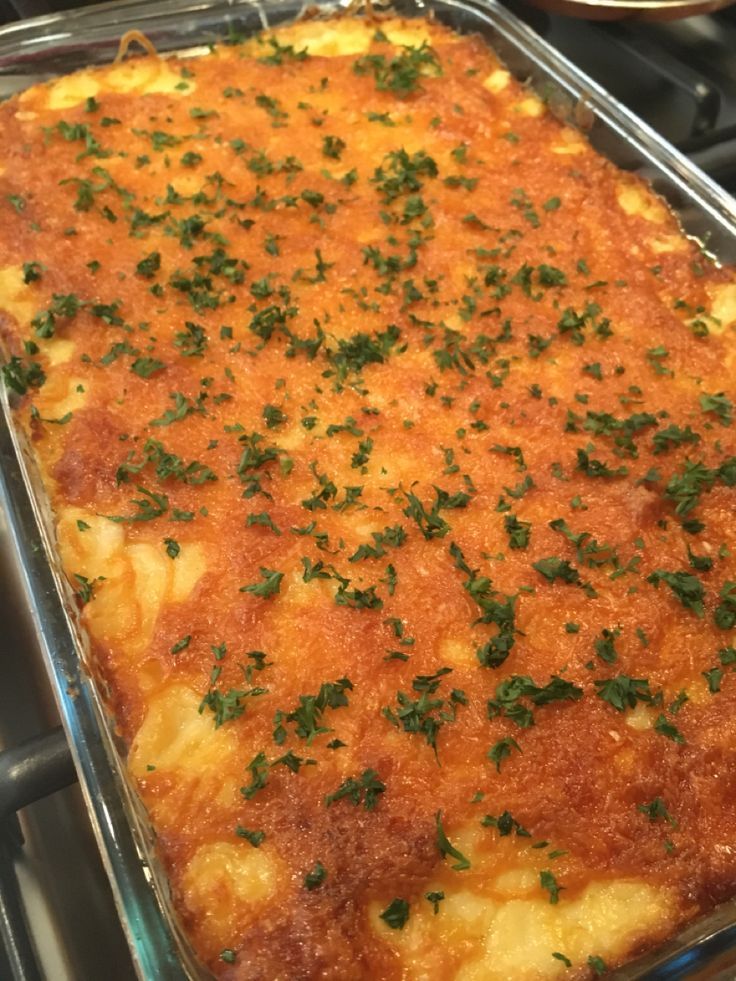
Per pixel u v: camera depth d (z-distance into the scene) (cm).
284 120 35
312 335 27
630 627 21
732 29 42
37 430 25
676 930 18
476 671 20
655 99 40
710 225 31
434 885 18
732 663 20
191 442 24
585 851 18
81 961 22
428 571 22
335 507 23
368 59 37
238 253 30
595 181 32
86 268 29
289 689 20
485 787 19
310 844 18
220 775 19
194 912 18
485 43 39
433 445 24
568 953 17
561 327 27
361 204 31
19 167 32
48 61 37
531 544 22
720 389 26
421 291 29
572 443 24
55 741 22
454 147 34
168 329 27
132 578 22
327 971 17
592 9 39
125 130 34
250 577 22
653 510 23
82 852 24
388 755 19
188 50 39
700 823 19
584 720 19
